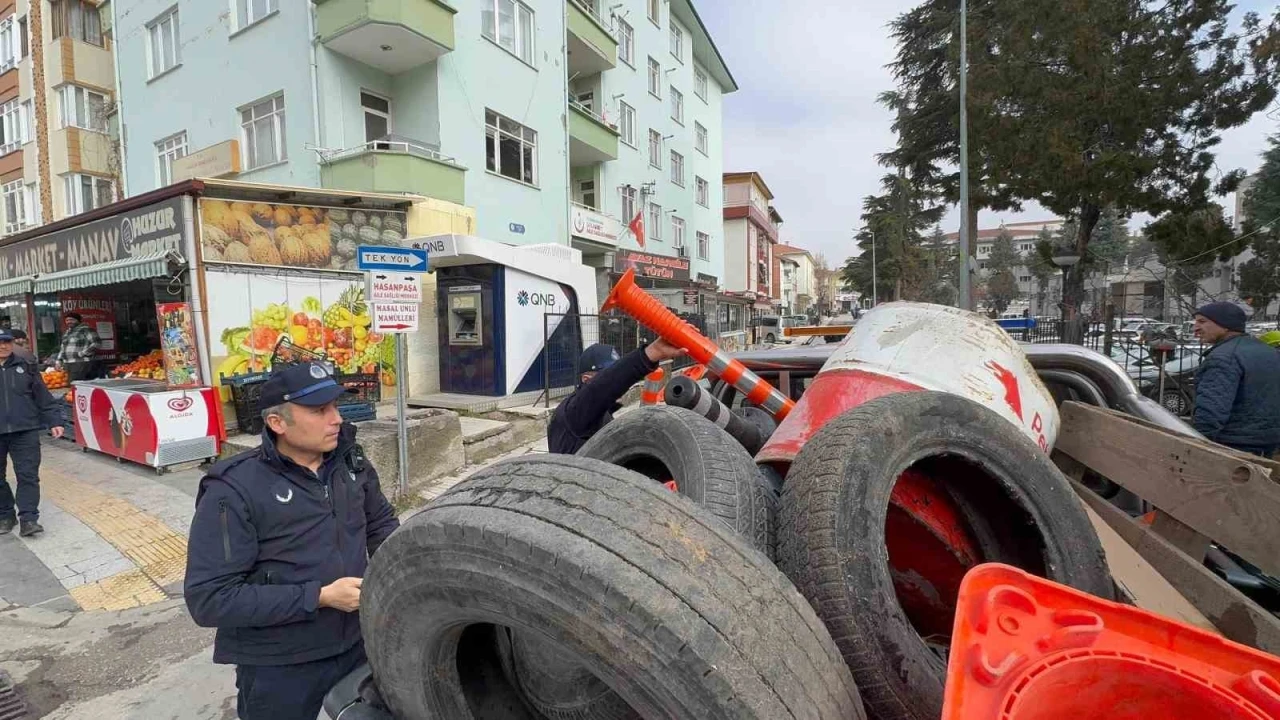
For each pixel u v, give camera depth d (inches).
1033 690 31.4
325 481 84.0
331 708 60.4
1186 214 601.3
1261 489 62.8
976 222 841.5
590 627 36.5
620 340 496.7
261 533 77.4
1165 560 74.4
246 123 545.6
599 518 40.2
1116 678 33.4
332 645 79.2
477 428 331.9
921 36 960.9
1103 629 35.3
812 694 35.9
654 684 34.9
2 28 833.5
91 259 382.9
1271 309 1055.6
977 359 72.6
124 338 494.3
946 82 910.4
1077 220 745.0
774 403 89.5
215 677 137.3
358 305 388.2
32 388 216.1
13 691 132.0
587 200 883.4
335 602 75.3
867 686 42.8
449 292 410.3
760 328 1194.0
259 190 338.6
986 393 70.0
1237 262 1053.8
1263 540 62.1
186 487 265.4
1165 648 35.9
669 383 85.1
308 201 369.1
